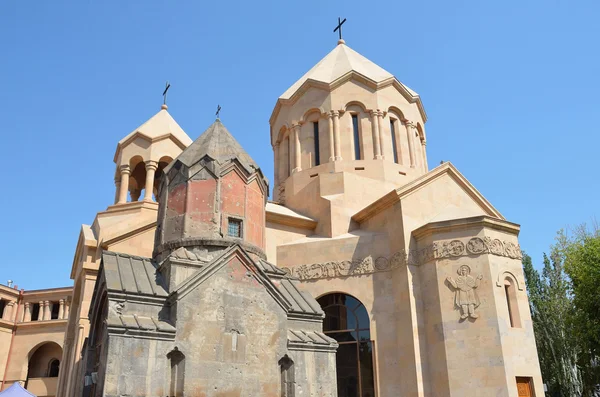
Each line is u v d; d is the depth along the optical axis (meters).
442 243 22.53
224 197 18.34
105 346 14.00
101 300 16.61
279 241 26.81
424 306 22.42
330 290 24.41
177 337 14.45
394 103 32.62
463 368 20.34
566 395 35.66
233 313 15.63
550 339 36.88
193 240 17.19
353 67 33.12
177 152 30.62
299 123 32.97
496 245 22.34
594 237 36.34
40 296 50.25
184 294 14.99
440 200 25.97
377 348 22.59
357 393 22.55
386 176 30.17
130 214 27.80
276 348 16.11
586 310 31.69
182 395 13.86
